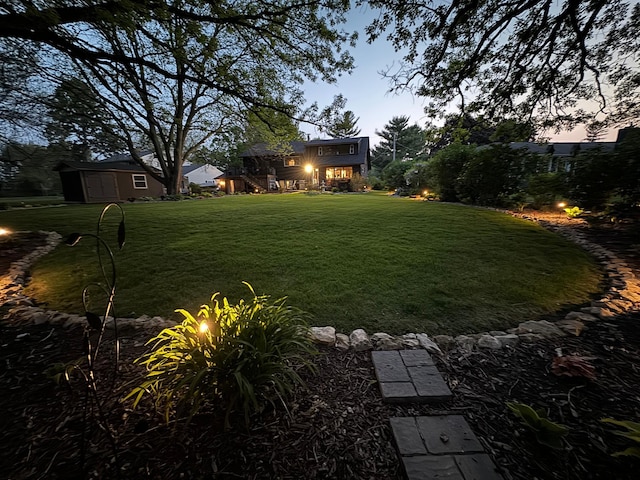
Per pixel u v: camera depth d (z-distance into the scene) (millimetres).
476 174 9266
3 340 2209
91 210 11180
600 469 1132
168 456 1219
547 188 7180
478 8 4082
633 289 2877
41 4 3373
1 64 6746
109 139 15891
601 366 1787
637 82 5074
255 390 1471
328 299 2967
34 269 4070
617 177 5203
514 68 5016
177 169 17594
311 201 13094
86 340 1097
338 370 1837
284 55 5555
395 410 1488
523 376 1729
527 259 4031
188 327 1604
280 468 1169
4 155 12555
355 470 1165
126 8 3461
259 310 1811
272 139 9125
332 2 4465
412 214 8062
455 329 2400
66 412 1481
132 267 4078
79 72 7090
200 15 4098
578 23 4270
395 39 4668
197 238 5824
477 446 1244
